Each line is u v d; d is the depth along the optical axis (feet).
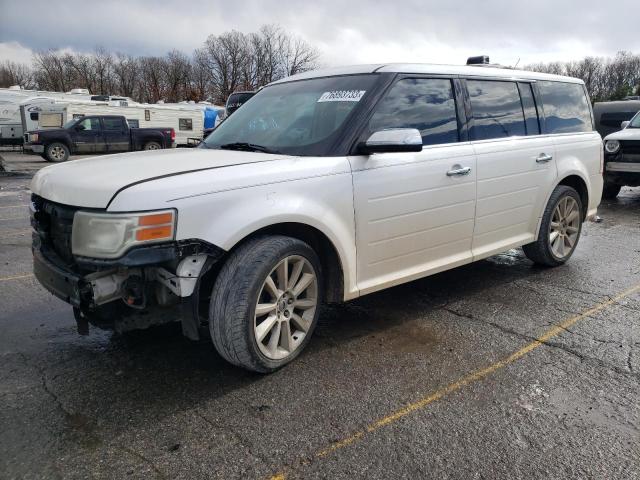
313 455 8.14
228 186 9.46
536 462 8.02
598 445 8.42
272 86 14.73
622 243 21.39
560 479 7.67
